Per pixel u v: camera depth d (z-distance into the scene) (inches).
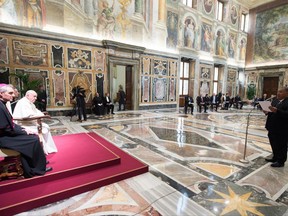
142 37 449.4
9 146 102.0
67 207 93.4
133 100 459.5
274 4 661.9
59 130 239.9
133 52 431.8
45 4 317.7
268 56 698.2
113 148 178.2
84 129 252.5
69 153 148.4
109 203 97.0
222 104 571.8
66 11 339.6
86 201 98.7
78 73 362.6
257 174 133.1
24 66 307.0
